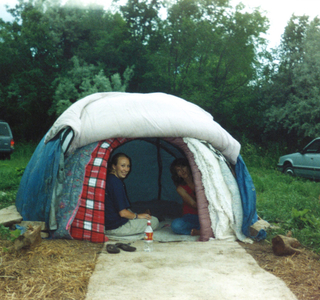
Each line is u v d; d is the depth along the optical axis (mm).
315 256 4008
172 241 4695
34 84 21031
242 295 3008
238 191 4863
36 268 3467
